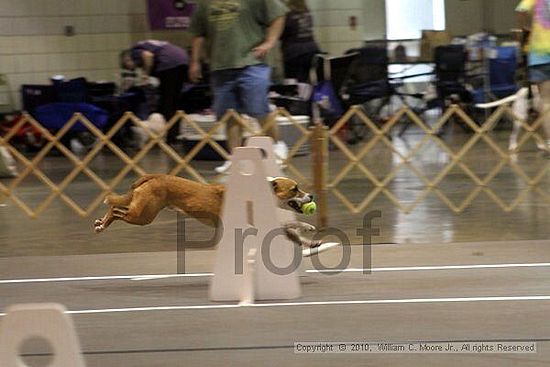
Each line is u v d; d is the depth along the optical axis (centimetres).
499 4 2431
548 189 1199
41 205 1173
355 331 646
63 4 2111
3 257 930
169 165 1584
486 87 1869
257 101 1224
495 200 1098
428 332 638
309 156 1597
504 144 1672
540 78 1265
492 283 763
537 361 574
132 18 2183
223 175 1331
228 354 608
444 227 996
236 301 737
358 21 2203
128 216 778
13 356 453
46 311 453
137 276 835
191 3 2078
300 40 1706
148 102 1831
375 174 1388
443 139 1803
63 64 2122
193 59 1267
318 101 1680
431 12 2400
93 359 607
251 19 1212
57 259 913
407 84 2131
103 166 1636
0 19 2027
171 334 656
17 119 1864
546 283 757
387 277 796
